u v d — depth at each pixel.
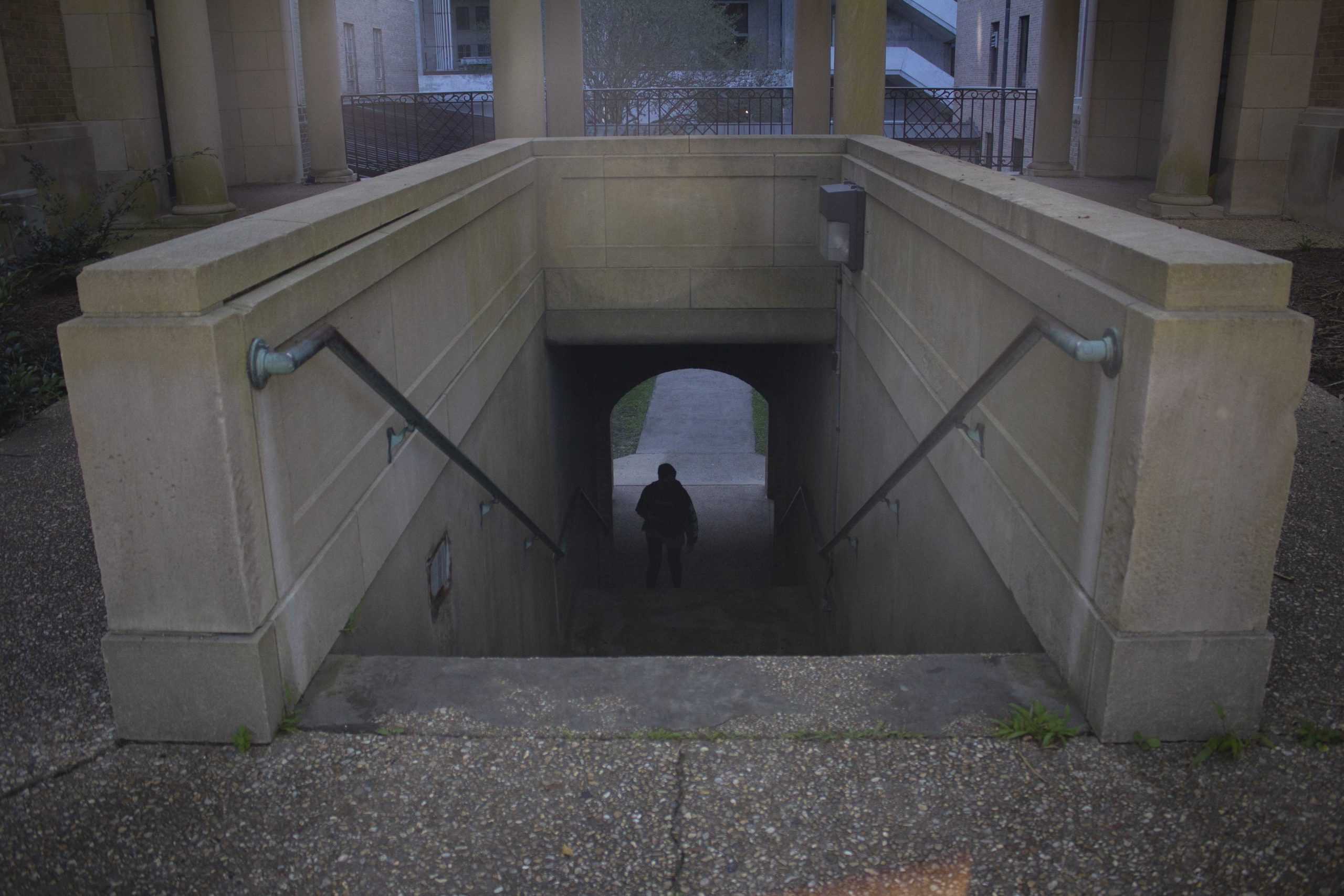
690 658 3.33
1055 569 3.18
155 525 2.72
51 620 3.57
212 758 2.83
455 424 5.13
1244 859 2.40
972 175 4.67
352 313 3.59
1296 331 2.46
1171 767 2.71
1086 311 2.87
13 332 6.86
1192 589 2.69
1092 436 2.89
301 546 3.14
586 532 12.48
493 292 6.14
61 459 5.29
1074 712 2.96
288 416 3.05
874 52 8.66
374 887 2.39
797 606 10.58
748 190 8.05
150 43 11.93
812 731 2.90
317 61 14.72
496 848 2.49
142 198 11.91
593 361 13.46
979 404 4.12
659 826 2.56
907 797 2.64
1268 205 11.07
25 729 2.94
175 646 2.80
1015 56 23.30
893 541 6.02
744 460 18.19
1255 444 2.56
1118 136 14.54
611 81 24.00
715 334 8.36
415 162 19.98
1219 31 10.48
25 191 9.84
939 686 3.12
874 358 6.49
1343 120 10.10
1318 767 2.69
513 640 7.09
